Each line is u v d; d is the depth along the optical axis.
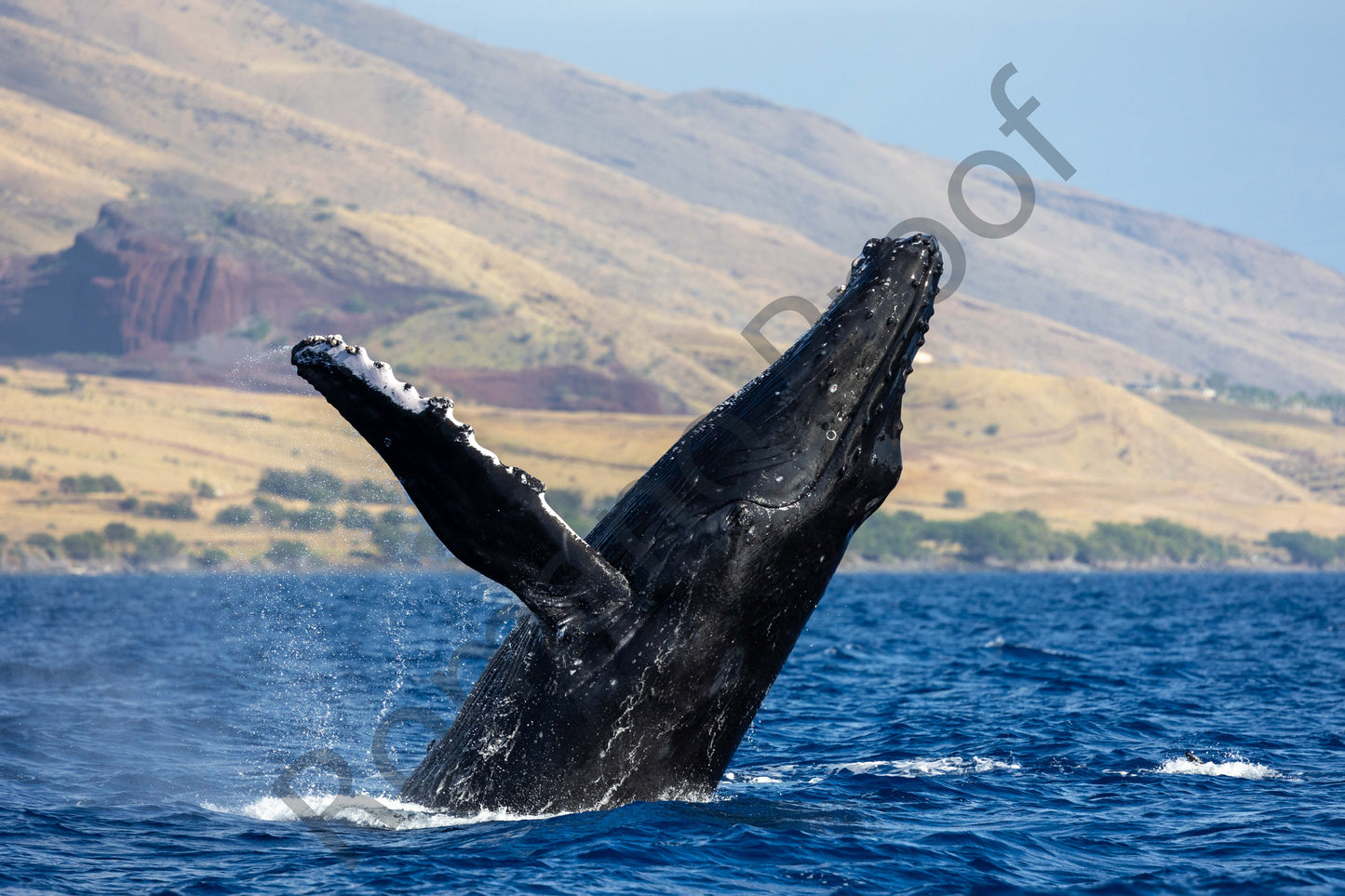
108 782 52.81
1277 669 115.50
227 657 123.94
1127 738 69.06
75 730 68.31
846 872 38.38
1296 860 40.94
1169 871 39.53
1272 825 46.00
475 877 36.09
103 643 148.75
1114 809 49.06
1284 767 59.75
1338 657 132.50
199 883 36.41
